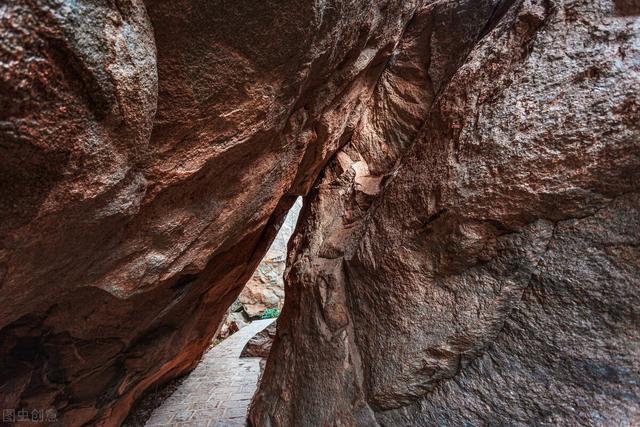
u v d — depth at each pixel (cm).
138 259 192
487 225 175
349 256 267
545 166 156
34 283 146
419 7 326
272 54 156
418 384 201
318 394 257
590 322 149
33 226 108
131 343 383
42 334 276
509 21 206
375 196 308
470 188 179
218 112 160
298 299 317
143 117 117
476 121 188
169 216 189
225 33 133
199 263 256
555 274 158
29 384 286
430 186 204
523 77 174
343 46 219
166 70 128
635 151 135
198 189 199
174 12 114
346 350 248
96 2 86
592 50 156
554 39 170
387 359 214
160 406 573
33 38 75
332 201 352
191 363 683
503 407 171
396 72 333
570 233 155
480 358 182
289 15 143
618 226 143
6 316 162
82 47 85
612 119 141
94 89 94
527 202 161
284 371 308
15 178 91
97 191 117
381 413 218
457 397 188
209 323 566
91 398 366
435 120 222
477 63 207
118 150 117
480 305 179
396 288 217
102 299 279
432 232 200
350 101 311
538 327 162
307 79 207
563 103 156
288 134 247
